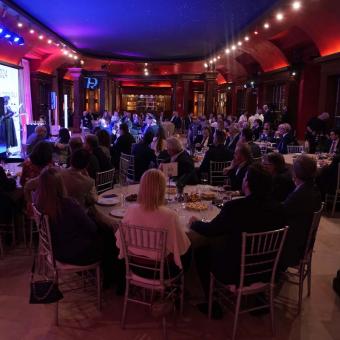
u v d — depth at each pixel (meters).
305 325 2.74
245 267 2.46
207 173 5.44
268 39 11.02
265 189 2.40
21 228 4.15
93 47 14.52
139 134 13.14
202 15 8.70
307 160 2.83
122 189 3.87
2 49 10.02
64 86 18.75
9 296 3.04
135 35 11.67
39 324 2.68
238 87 17.95
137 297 3.02
